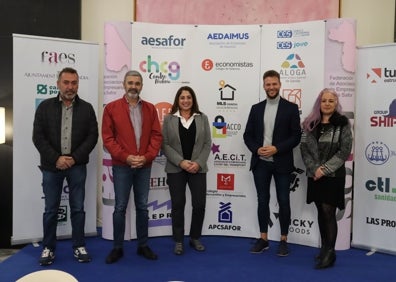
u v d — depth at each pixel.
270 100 3.49
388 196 3.60
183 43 3.87
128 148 3.23
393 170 3.56
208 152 3.53
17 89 3.64
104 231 3.92
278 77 3.42
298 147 3.72
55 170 3.19
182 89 3.50
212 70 3.90
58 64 3.76
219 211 4.03
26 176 3.73
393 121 3.54
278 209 3.83
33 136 3.20
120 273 3.09
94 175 3.99
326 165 3.08
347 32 3.50
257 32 3.82
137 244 3.76
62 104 3.24
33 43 3.66
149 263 3.31
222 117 3.92
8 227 3.87
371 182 3.67
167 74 3.87
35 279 1.48
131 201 3.89
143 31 3.79
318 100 3.24
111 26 3.70
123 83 3.47
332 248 3.25
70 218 3.57
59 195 3.29
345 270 3.21
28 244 3.79
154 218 3.98
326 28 3.56
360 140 3.70
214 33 3.88
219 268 3.22
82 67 3.84
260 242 3.60
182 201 3.50
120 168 3.28
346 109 3.56
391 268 3.27
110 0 4.39
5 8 3.94
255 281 2.97
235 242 3.88
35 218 3.80
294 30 3.70
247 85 3.87
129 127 3.24
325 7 4.11
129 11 4.40
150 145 3.32
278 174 3.47
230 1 4.27
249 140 3.54
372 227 3.69
